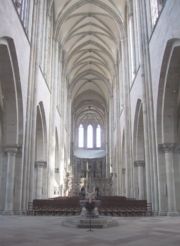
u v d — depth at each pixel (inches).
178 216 611.2
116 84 1443.2
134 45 971.3
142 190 914.7
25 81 714.2
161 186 647.1
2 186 655.1
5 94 655.1
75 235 332.5
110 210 722.2
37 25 804.0
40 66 865.5
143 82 753.6
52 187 1049.5
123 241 289.6
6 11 526.0
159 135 669.3
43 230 380.2
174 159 651.5
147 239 302.7
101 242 283.1
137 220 548.1
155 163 678.5
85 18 1275.8
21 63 658.2
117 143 1376.7
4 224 456.4
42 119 960.9
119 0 1106.1
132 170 987.9
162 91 653.9
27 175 704.4
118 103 1395.2
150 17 751.7
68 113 1770.4
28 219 561.3
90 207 494.3
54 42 1152.8
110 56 1512.1
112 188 1640.0
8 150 663.1
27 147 706.8
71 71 1699.1
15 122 670.5
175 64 601.3
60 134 1363.2
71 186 1705.2
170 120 659.4
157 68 662.5
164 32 599.2
